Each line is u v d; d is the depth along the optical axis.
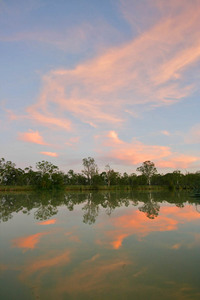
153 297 5.11
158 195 42.91
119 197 37.72
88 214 17.48
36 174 94.56
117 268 6.79
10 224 13.87
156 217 15.68
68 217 16.16
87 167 95.94
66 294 5.28
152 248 8.66
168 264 7.07
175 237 10.23
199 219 14.77
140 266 6.91
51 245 9.24
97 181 94.94
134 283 5.80
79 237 10.43
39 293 5.34
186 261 7.30
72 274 6.38
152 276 6.20
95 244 9.29
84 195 45.84
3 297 5.16
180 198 33.22
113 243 9.39
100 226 12.87
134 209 20.28
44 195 46.47
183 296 5.15
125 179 103.19
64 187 80.75
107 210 19.81
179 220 14.46
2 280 6.06
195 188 42.88
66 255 7.98
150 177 103.38
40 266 7.00
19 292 5.40
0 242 9.80
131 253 8.11
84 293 5.32
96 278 6.12
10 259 7.66
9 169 89.00
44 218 15.87
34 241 9.88
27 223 14.12
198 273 6.38
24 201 30.52
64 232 11.50
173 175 89.50
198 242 9.41
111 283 5.82
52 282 5.90
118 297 5.11
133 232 11.27
